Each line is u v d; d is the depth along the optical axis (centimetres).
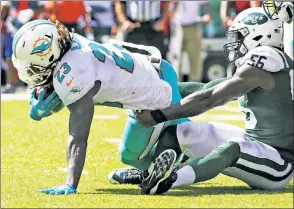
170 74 1398
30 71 1282
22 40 1260
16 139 2016
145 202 1216
